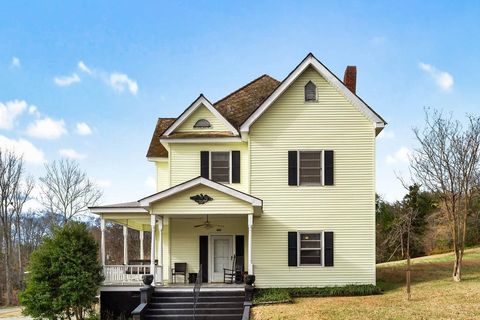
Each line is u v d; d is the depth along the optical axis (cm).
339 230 2133
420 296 1794
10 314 3259
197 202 1988
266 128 2178
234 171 2277
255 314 1683
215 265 2308
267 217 2147
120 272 2080
